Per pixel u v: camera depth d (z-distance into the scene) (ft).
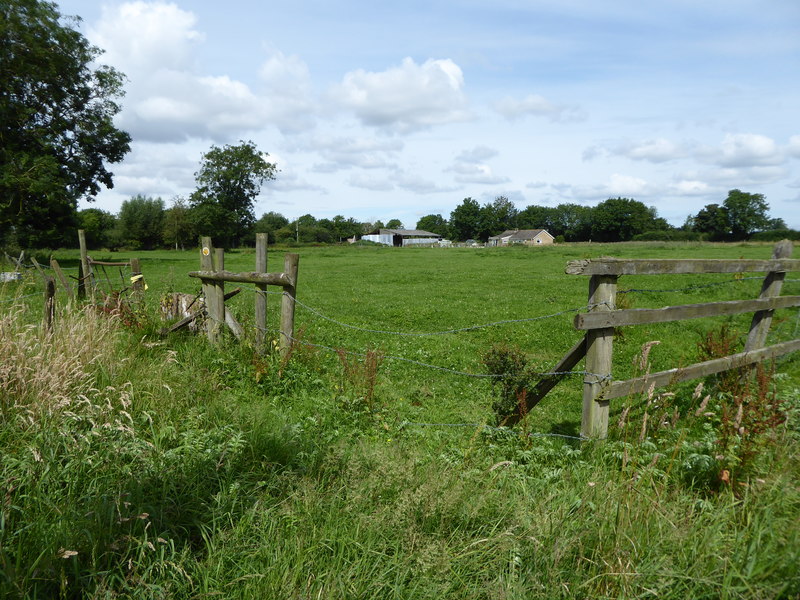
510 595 9.96
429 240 515.09
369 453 15.74
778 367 28.91
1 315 19.40
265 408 20.39
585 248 209.97
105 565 10.16
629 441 17.97
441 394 28.53
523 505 12.80
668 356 37.09
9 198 126.31
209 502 12.51
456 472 14.30
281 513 12.10
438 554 10.75
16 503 11.23
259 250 27.63
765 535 11.35
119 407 17.13
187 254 230.27
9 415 15.12
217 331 28.76
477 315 55.93
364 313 56.85
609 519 11.72
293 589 9.93
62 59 132.16
